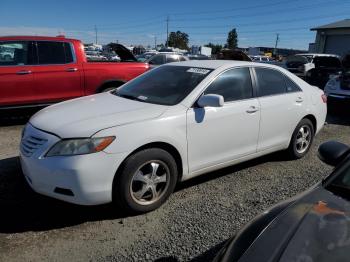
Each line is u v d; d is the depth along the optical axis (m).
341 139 7.11
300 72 18.00
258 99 4.60
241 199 4.04
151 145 3.57
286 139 5.11
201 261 2.91
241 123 4.34
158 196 3.70
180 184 4.40
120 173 3.37
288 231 1.94
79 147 3.21
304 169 5.11
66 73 7.02
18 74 6.59
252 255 1.82
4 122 7.38
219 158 4.21
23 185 4.16
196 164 3.98
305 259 1.71
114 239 3.17
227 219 3.57
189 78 4.25
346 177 2.41
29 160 3.35
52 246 3.04
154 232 3.30
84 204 3.26
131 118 3.51
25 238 3.13
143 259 2.91
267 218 2.17
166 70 4.69
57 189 3.24
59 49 7.03
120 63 7.65
